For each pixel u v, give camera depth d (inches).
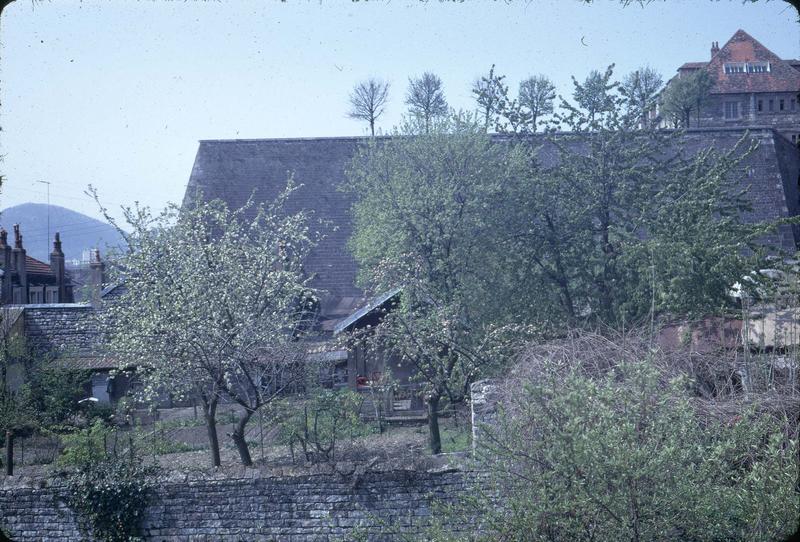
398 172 870.4
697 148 1293.1
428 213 805.9
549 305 765.9
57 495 522.6
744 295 607.8
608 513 309.4
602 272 776.3
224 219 804.6
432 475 483.2
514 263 789.9
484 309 774.5
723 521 315.6
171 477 519.5
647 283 697.0
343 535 490.6
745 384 463.2
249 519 506.0
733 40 2112.5
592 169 788.6
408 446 695.7
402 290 770.2
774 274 673.0
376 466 493.7
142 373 737.0
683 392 343.0
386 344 753.6
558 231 799.7
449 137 863.7
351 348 767.1
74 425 844.6
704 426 394.6
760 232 656.4
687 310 636.7
